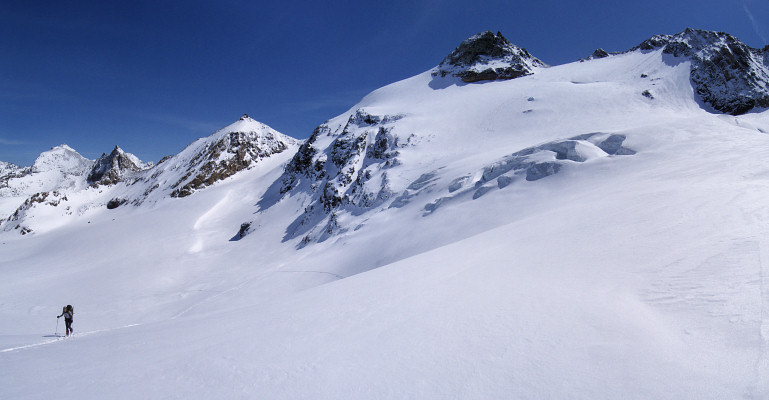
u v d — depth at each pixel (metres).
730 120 31.00
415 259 15.16
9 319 34.62
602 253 8.93
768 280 5.48
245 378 5.99
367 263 30.41
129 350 9.23
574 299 6.67
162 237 69.25
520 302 7.03
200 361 7.21
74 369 7.88
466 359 5.29
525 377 4.55
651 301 5.99
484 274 9.61
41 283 49.09
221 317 12.46
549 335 5.52
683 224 9.46
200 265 52.75
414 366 5.39
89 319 34.69
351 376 5.44
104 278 49.06
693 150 23.75
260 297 30.97
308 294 13.23
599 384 4.15
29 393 6.53
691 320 5.10
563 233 11.91
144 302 39.19
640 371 4.23
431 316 7.30
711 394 3.61
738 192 11.30
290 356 6.64
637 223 10.66
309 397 5.04
